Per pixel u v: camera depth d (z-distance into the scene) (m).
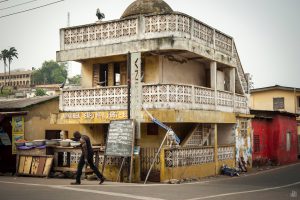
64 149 15.20
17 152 15.73
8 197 9.18
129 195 9.98
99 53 17.34
